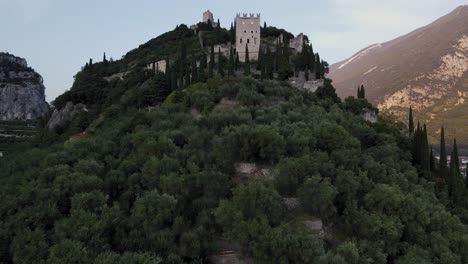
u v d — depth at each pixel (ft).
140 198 134.21
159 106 252.21
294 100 239.91
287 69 331.77
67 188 144.97
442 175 244.22
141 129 199.41
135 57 508.12
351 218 140.97
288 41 437.17
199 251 122.62
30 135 590.96
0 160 314.35
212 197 145.48
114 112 295.48
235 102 239.30
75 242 115.14
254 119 202.39
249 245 119.96
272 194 132.57
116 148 188.96
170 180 141.90
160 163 151.64
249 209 129.39
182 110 230.48
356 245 130.41
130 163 164.14
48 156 180.86
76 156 181.47
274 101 243.40
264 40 445.78
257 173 164.35
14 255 119.34
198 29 529.04
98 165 161.68
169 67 345.51
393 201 144.66
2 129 632.79
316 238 120.37
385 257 125.90
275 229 120.78
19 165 205.87
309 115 211.82
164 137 170.71
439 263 136.98
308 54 362.33
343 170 155.43
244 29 392.06
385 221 137.28
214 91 251.60
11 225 130.72
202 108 230.07
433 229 152.56
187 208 144.36
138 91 314.55
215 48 423.23
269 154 163.63
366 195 147.95
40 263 113.60
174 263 116.78
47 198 141.90
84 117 348.38
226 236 124.16
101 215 127.13
